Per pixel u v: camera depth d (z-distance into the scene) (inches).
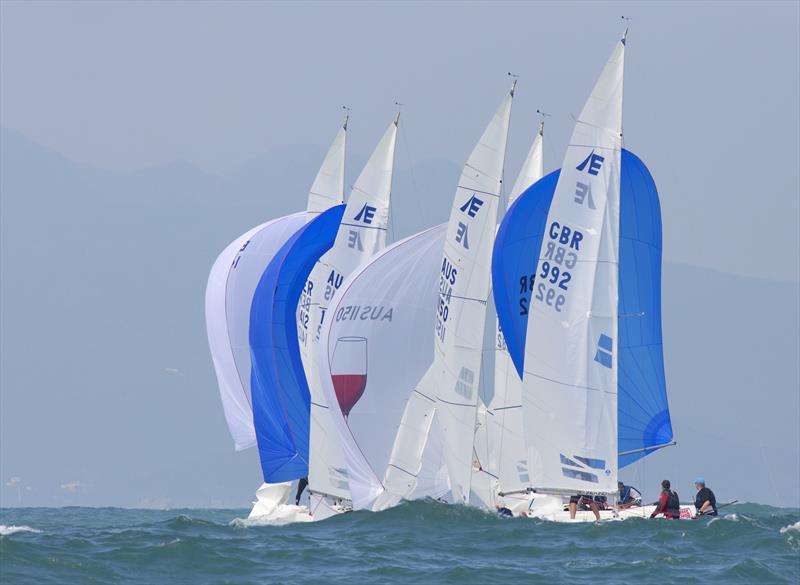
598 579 3427.7
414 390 4827.8
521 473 5014.8
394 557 3804.1
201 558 3700.8
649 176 4579.2
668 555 3713.1
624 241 4606.3
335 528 4461.1
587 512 4559.5
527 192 4795.8
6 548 3624.5
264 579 3474.4
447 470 4753.9
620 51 4421.8
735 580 3393.2
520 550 3892.7
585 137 4424.2
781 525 4357.8
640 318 4640.8
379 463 4820.4
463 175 4677.7
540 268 4468.5
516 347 4827.8
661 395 4677.7
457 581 3420.3
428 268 4872.0
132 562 3624.5
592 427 4421.8
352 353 4822.8
